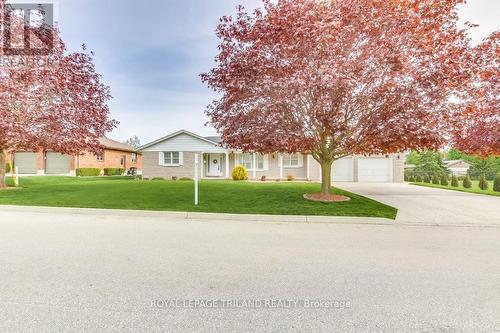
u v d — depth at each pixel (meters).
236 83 8.68
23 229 6.08
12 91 10.26
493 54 8.08
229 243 5.12
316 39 7.60
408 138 7.64
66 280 3.41
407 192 13.77
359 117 9.10
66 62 11.91
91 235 5.60
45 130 11.52
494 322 2.59
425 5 7.86
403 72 7.88
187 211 8.01
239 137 9.65
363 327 2.49
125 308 2.77
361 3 7.83
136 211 8.02
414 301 2.98
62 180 18.84
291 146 9.23
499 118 11.20
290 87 7.66
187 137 22.30
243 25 9.21
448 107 7.77
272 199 9.98
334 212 8.02
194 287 3.25
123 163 35.03
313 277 3.58
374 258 4.36
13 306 2.78
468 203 10.18
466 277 3.64
